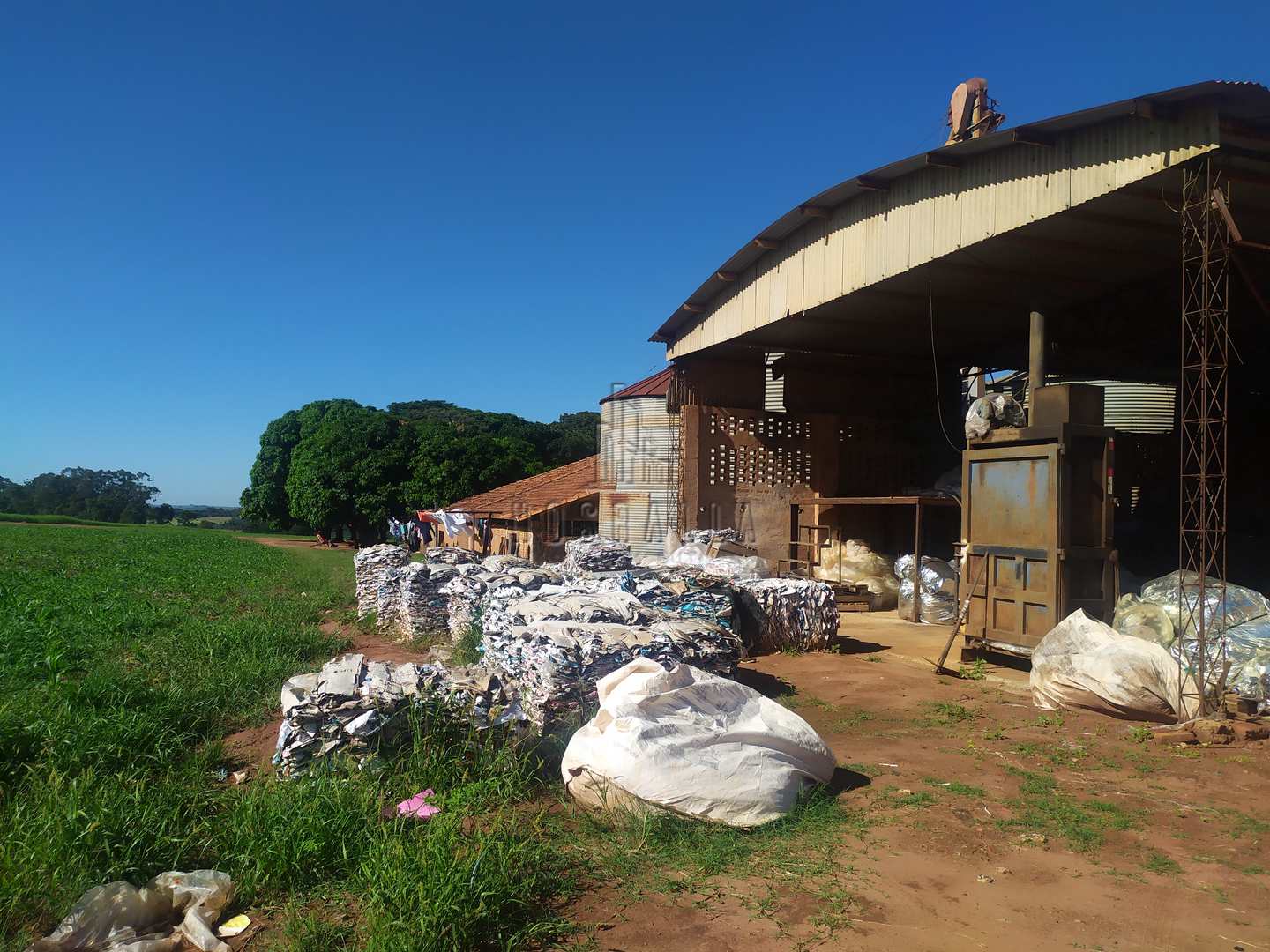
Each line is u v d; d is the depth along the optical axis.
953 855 4.21
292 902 3.68
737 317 14.62
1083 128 8.46
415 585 11.39
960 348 16.80
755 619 10.13
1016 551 8.86
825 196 11.66
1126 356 15.70
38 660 8.56
